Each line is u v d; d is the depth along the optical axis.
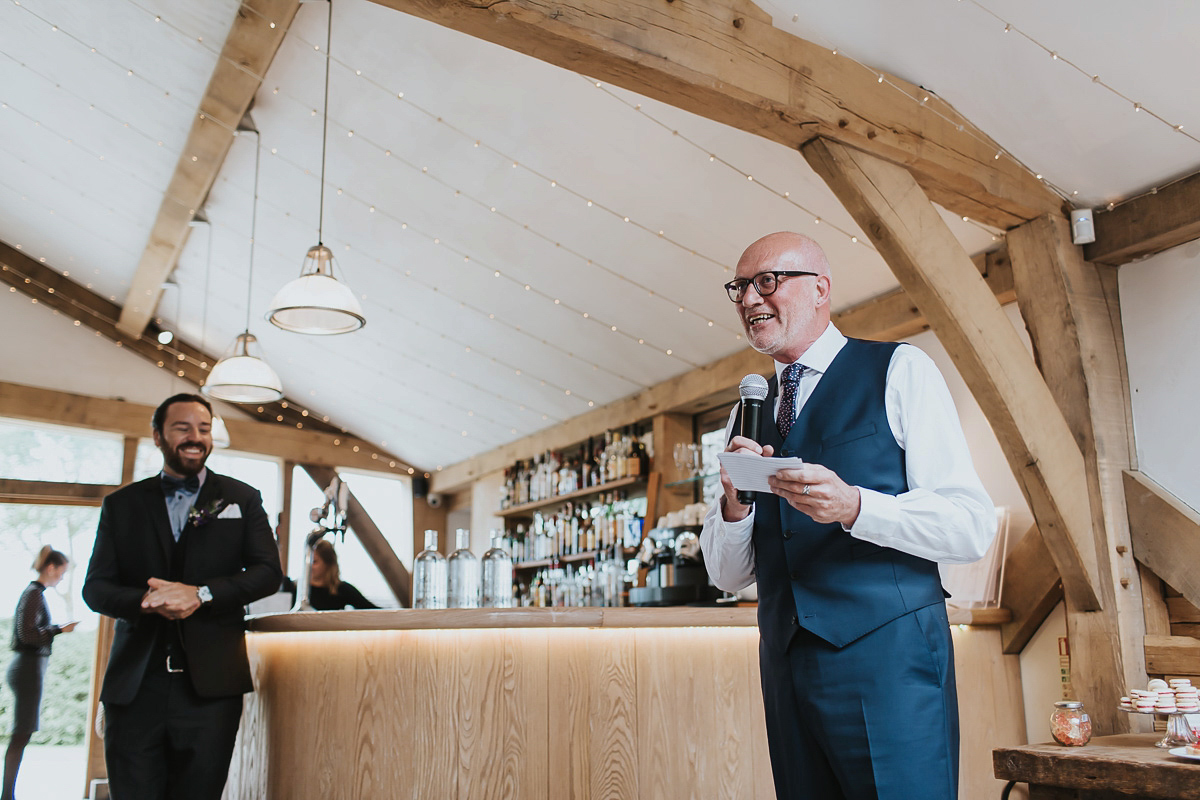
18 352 7.25
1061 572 3.18
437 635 2.91
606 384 5.79
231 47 3.96
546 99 3.74
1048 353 3.35
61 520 7.11
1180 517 3.06
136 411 7.53
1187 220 3.08
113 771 2.94
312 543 4.13
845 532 1.69
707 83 2.68
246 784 3.59
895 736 1.57
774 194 3.75
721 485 1.85
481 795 2.84
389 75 3.94
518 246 4.74
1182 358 3.19
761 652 1.81
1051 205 3.39
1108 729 3.05
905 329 4.05
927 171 3.10
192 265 6.48
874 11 2.91
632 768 3.02
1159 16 2.62
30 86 5.05
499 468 7.45
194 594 2.94
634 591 4.21
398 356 6.54
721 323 4.70
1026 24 2.80
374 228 5.11
